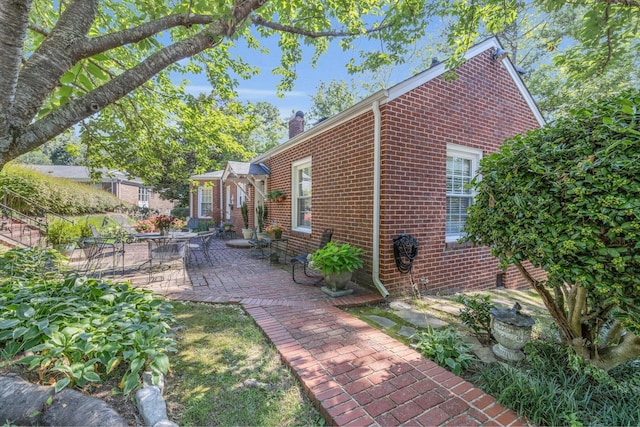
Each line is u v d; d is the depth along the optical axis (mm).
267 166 9859
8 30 1822
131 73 2361
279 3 4051
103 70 3611
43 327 2127
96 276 5523
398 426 1777
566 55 4535
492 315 2771
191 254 8320
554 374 2322
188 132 5949
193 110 5293
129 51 4508
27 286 3152
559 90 10695
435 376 2316
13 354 2143
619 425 1828
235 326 3314
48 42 2088
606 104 2162
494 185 2613
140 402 1857
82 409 1709
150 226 9242
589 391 2129
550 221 2059
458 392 2119
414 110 4742
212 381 2283
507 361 2609
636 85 8156
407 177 4707
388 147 4492
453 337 2812
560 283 2109
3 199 7945
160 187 17391
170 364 2498
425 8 4023
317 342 2877
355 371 2365
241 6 2756
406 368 2422
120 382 2102
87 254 7809
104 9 3928
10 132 1878
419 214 4871
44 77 2018
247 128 6285
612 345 2389
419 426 1781
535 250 2133
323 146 6188
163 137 5984
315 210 6570
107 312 2727
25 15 1897
